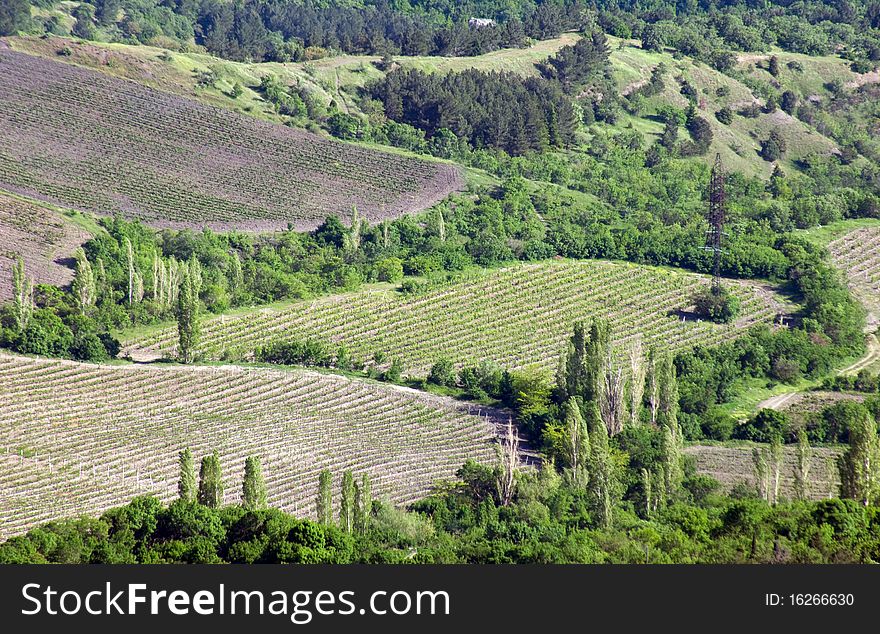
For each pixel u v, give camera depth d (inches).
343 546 4923.7
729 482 6579.7
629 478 6186.0
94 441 6929.1
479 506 5910.4
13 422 7066.9
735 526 5280.5
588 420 6815.9
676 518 5654.5
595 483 5684.1
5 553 4739.2
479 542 5206.7
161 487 6432.1
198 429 7135.8
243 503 5521.7
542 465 6441.9
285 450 6894.7
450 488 6205.7
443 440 7066.9
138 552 4904.0
